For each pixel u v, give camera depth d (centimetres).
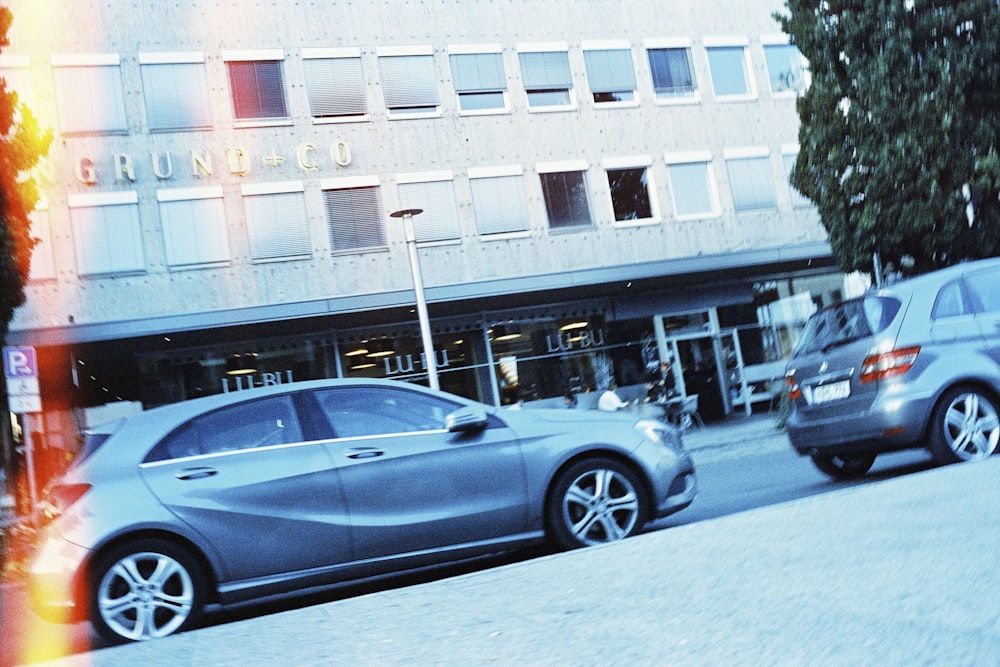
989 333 805
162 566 588
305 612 520
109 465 603
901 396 781
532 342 2381
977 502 552
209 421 629
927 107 1555
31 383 1344
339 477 624
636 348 2445
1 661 616
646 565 510
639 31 2536
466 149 2336
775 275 2569
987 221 1559
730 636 353
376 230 2247
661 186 2481
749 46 2628
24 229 1514
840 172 1647
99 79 2131
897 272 1650
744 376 2500
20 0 2106
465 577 554
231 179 2170
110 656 461
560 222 2383
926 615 346
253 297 2148
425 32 2358
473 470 649
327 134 2244
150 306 2091
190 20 2200
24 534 1131
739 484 1080
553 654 362
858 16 1609
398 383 673
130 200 2108
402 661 383
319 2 2291
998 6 1571
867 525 533
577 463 676
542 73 2434
